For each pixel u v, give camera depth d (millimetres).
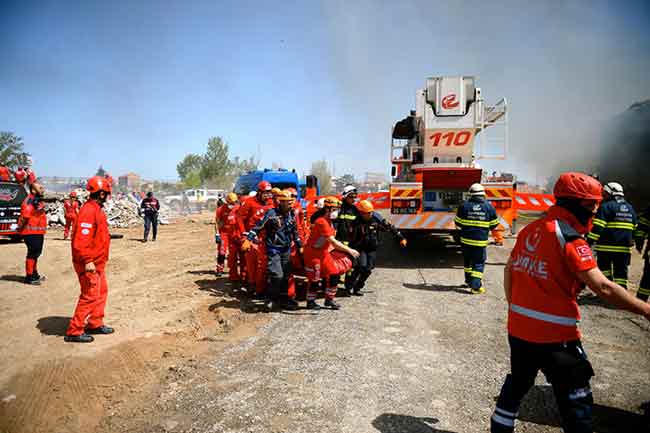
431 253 12328
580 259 2424
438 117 11016
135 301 7223
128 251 13516
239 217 7738
